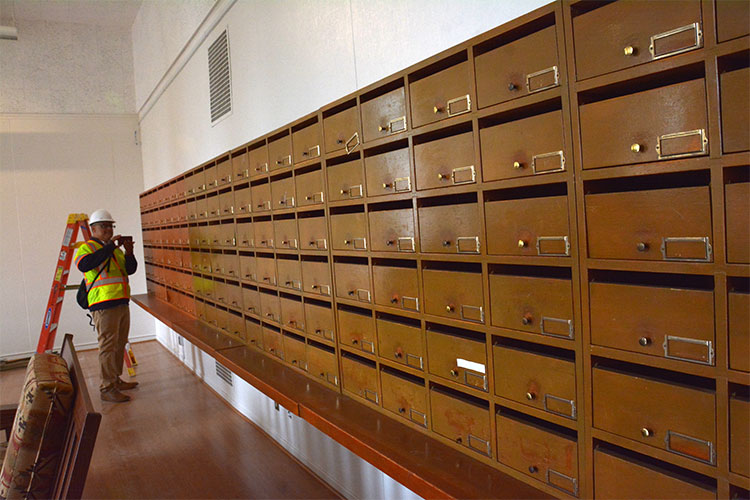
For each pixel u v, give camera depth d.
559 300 1.36
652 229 1.13
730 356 1.02
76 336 7.20
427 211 1.79
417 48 1.98
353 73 2.41
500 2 1.59
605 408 1.27
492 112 1.50
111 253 4.62
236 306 3.74
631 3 1.13
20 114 6.90
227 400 4.44
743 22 0.95
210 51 4.33
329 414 2.15
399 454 1.73
